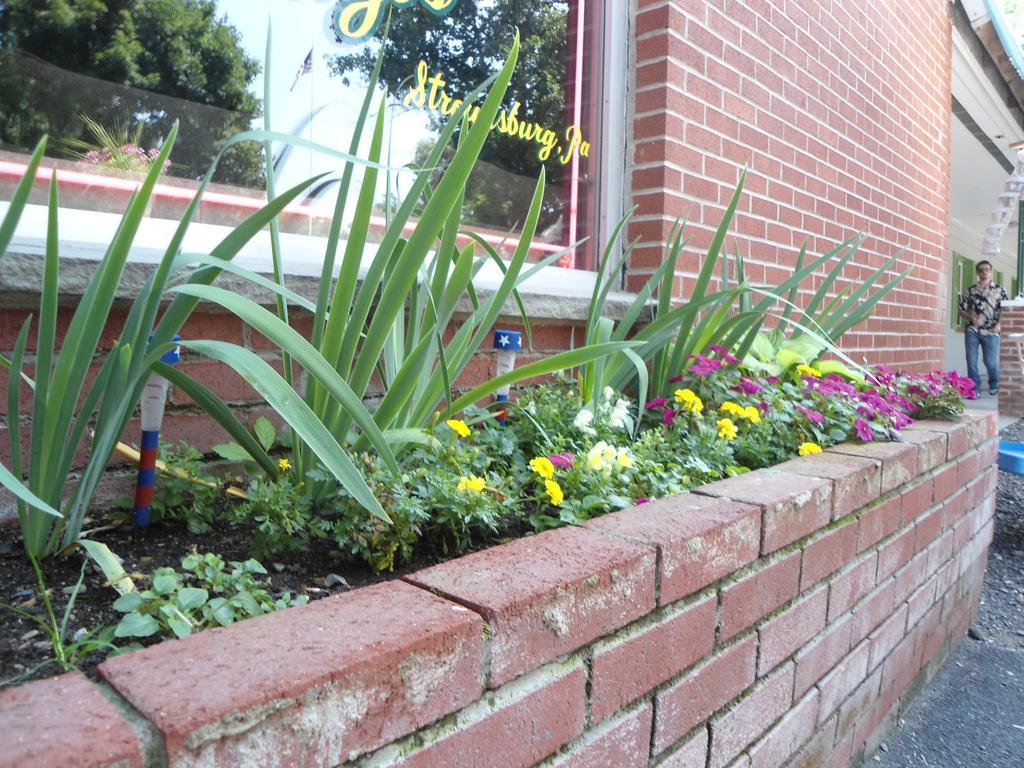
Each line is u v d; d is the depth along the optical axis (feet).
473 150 3.27
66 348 2.79
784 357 7.55
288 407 2.58
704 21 8.19
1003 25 18.88
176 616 2.40
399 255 4.33
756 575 3.88
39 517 2.95
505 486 4.00
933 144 15.72
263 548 3.29
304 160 6.09
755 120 9.13
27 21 4.74
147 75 5.26
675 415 5.81
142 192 2.68
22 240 3.93
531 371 4.13
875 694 5.64
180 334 4.43
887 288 7.73
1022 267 32.27
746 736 3.93
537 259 7.86
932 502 6.45
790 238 10.02
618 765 3.06
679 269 7.92
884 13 12.85
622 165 7.98
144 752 1.68
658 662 3.24
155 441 3.51
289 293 3.08
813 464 5.06
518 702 2.58
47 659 2.34
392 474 3.36
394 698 2.16
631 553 3.05
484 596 2.55
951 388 7.99
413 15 6.80
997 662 7.47
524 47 7.72
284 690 1.89
